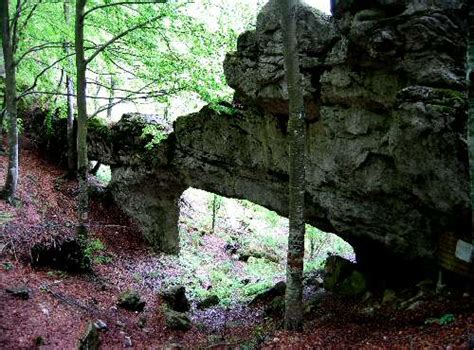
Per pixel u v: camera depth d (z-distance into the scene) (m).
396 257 11.61
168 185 18.31
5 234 12.27
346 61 9.68
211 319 13.52
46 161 22.05
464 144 7.69
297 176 9.30
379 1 8.88
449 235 9.30
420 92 8.20
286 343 9.18
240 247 23.98
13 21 14.70
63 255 12.96
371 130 9.88
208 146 15.16
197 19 13.25
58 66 19.44
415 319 9.08
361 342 8.55
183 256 20.11
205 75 13.67
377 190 10.09
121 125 19.39
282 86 11.17
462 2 7.96
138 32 13.80
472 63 5.89
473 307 8.57
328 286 12.94
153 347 10.10
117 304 12.16
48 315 9.32
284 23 8.81
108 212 19.89
